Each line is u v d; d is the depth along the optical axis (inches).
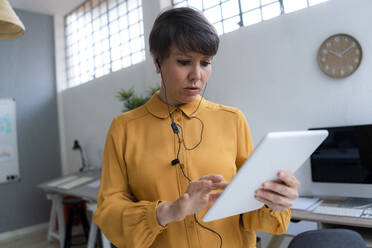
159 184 28.3
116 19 161.9
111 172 30.5
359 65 79.6
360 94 79.8
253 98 100.8
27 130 182.1
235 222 29.6
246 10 107.1
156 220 23.7
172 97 30.4
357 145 76.4
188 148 29.5
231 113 32.1
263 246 102.7
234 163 30.7
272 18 96.0
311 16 87.8
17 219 173.9
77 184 135.9
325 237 37.8
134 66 147.6
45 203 184.9
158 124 30.5
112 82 160.6
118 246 26.8
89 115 176.2
